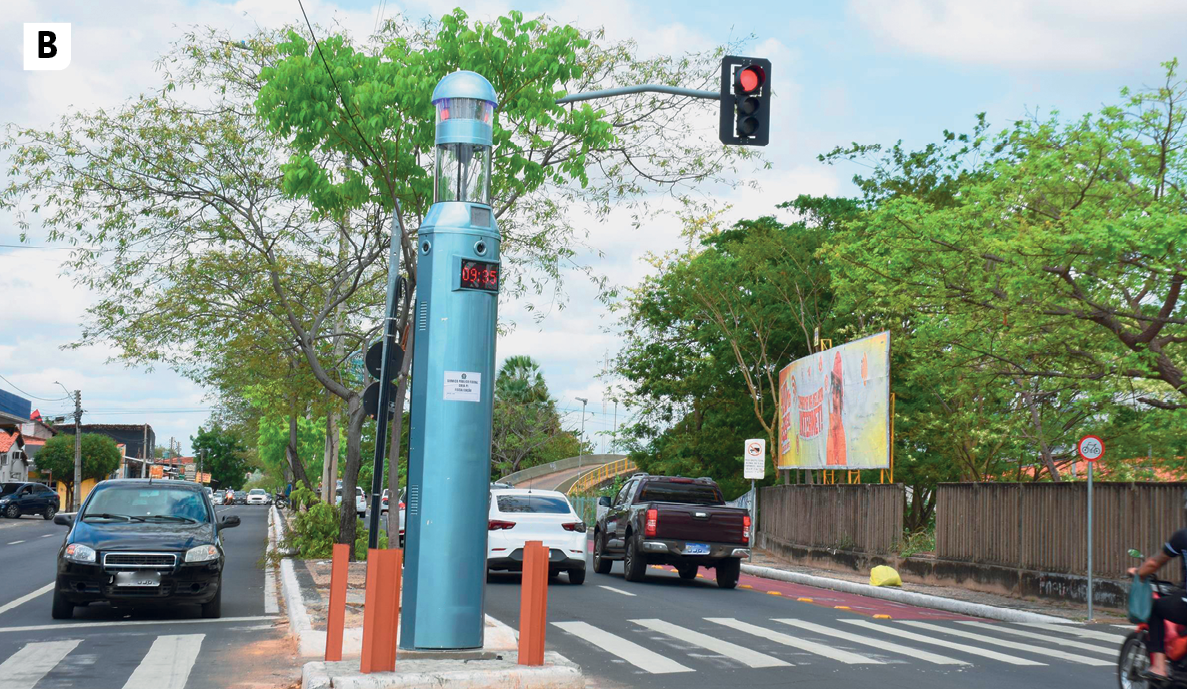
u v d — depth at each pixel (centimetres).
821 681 981
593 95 1427
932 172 3441
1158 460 2369
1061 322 1934
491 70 1439
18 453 7581
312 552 2303
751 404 4194
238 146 2155
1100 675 1073
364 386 2623
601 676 986
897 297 2094
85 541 1364
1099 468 2478
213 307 2356
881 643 1267
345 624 1202
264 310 2373
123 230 2180
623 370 4472
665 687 937
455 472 895
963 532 2116
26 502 5453
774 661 1095
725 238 4328
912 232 1992
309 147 1430
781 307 3834
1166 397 2212
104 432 12381
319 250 2312
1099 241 1669
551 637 1241
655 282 4331
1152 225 1633
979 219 1925
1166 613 829
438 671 815
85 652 1088
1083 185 1950
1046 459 2584
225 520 1555
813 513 2888
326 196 1434
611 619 1441
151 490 1534
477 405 906
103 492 1520
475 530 902
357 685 782
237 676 958
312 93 1380
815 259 3778
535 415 9712
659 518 2123
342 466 8275
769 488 3506
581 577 2056
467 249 912
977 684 991
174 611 1488
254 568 2308
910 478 3509
